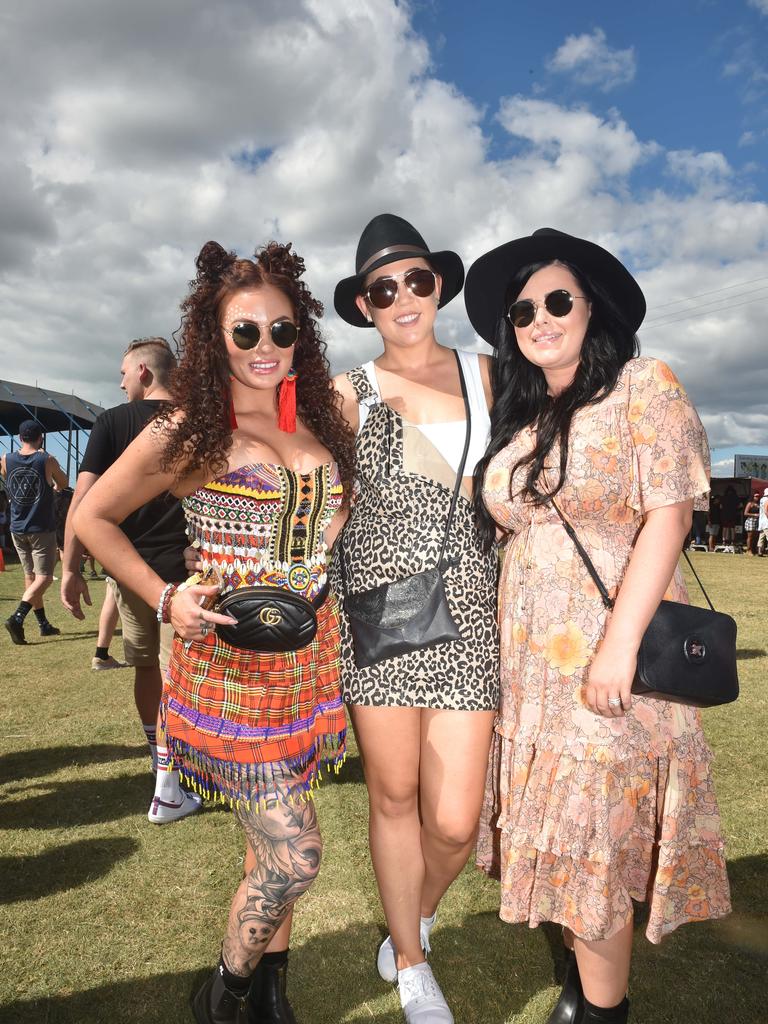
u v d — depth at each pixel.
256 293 1.75
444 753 2.02
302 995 2.10
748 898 2.48
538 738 1.85
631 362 1.90
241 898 1.73
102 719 4.72
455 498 2.11
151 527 3.04
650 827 1.86
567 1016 1.89
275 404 1.90
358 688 2.04
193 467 1.70
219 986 1.78
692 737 1.81
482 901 2.58
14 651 6.85
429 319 2.27
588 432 1.85
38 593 7.28
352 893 2.62
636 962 2.18
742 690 5.05
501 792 1.96
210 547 1.75
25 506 7.38
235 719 1.70
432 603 2.02
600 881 1.71
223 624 1.64
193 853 2.92
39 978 2.14
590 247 1.91
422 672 2.00
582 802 1.75
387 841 2.08
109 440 3.28
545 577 1.88
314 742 1.83
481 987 2.11
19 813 3.32
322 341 1.95
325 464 1.88
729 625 1.76
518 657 1.94
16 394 20.17
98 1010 2.01
